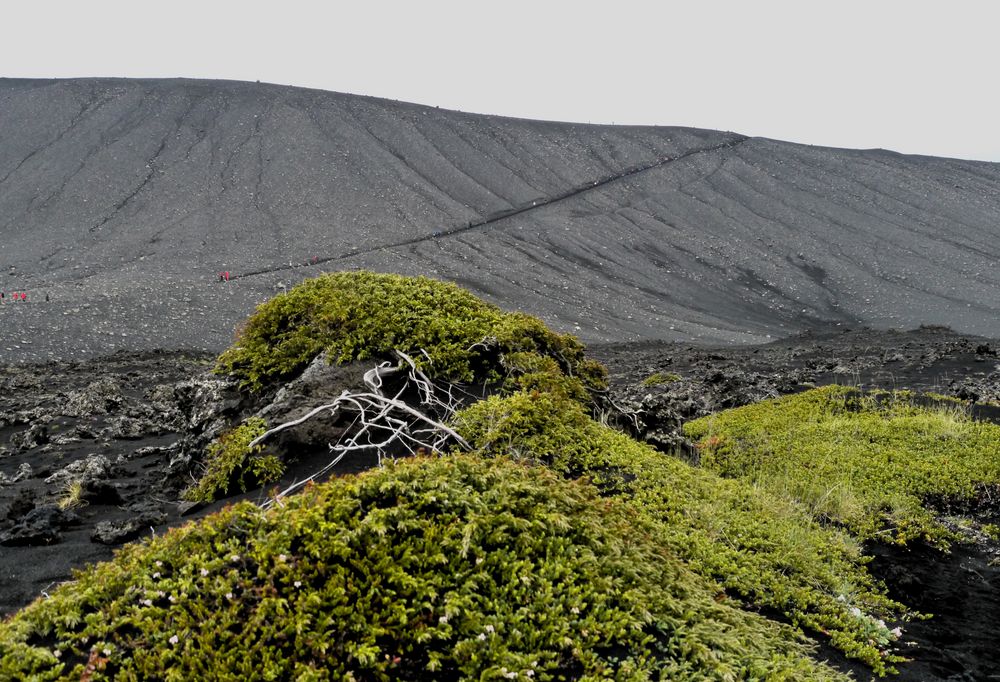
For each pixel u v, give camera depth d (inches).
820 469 422.9
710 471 402.9
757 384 727.1
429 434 321.1
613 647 186.9
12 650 161.0
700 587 233.3
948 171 4655.5
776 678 189.5
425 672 169.5
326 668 159.8
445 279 2591.0
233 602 172.6
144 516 298.4
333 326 373.1
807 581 272.5
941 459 436.1
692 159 4672.7
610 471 316.8
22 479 403.5
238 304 1940.2
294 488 295.1
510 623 181.9
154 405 669.3
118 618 170.7
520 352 381.4
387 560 186.1
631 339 2046.0
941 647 254.4
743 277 3046.3
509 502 219.0
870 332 1768.0
